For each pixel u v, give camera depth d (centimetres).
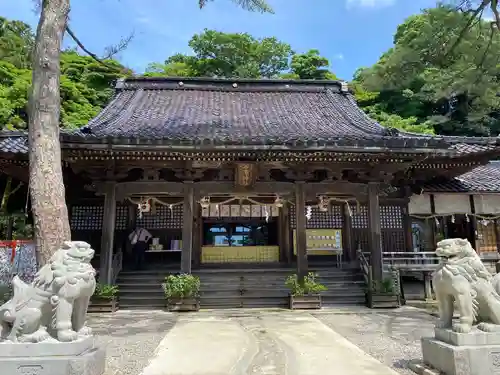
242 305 1216
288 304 1187
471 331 479
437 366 502
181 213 1609
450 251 509
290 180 1294
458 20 1210
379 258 1242
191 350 674
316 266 1547
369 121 1559
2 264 1102
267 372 545
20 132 1213
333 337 780
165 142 1072
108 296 1120
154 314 1091
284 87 1958
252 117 1586
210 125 1377
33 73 682
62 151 1088
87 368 462
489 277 509
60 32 707
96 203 1486
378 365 577
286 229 1672
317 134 1312
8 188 1584
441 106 3488
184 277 1159
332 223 1623
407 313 1089
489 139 1359
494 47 1423
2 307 479
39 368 450
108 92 2719
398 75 1770
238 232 1722
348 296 1259
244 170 1202
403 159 1202
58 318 481
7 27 2097
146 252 1580
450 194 1586
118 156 1141
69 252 508
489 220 1595
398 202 1563
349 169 1292
